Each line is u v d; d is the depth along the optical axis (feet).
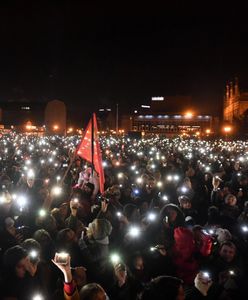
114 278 19.69
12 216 26.99
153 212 30.53
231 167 60.95
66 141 122.93
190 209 33.65
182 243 21.95
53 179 41.37
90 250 20.99
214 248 23.30
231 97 260.21
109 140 128.98
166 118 280.72
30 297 17.02
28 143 103.60
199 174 50.93
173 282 14.97
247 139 188.34
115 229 25.96
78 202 28.71
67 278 14.69
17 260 17.22
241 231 28.96
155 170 50.55
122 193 36.47
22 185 35.27
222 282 20.52
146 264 21.80
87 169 38.29
